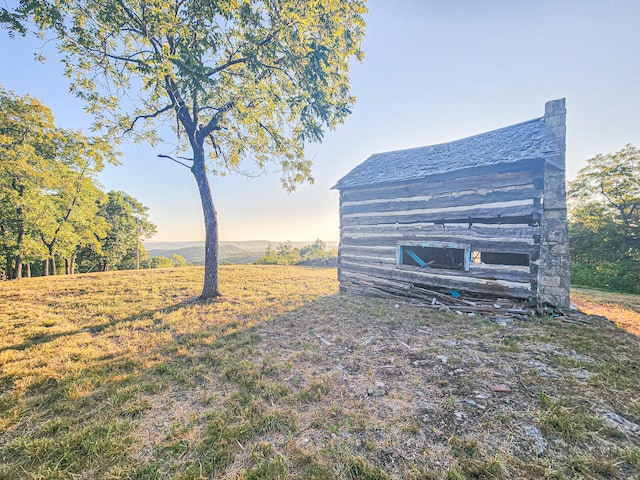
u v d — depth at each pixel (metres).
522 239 6.06
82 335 4.76
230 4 4.95
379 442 2.17
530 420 2.38
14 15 5.12
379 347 4.23
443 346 4.24
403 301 7.49
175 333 4.94
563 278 5.76
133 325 5.33
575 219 17.89
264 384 3.08
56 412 2.63
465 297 6.73
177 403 2.78
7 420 2.47
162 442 2.21
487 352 3.95
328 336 4.76
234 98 6.52
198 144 7.96
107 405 2.73
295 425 2.40
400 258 7.93
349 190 9.29
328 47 6.81
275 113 8.09
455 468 1.89
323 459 2.01
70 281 10.71
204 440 2.22
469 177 6.80
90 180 18.16
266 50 6.25
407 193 7.86
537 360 3.64
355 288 8.81
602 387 2.91
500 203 6.36
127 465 1.96
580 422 2.32
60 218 17.70
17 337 4.61
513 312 5.82
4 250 15.87
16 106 13.18
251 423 2.42
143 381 3.21
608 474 1.83
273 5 5.83
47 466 1.96
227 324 5.42
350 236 9.18
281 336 4.78
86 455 2.08
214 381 3.23
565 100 6.23
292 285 10.59
